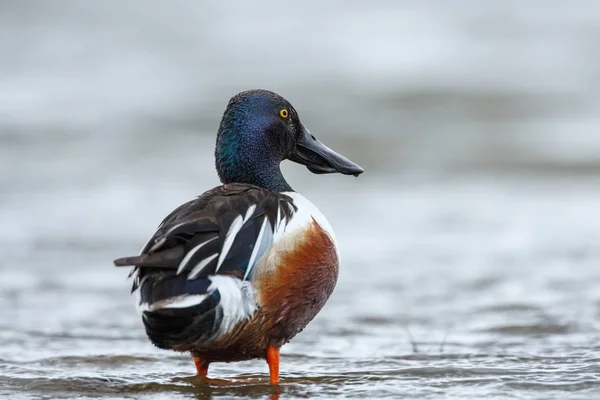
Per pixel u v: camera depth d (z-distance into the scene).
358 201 17.30
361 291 11.47
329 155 8.47
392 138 23.17
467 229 15.04
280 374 8.05
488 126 24.53
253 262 6.70
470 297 11.09
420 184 18.92
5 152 21.70
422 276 12.16
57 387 7.57
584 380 7.55
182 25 43.06
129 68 33.97
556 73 31.86
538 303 10.70
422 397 7.17
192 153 21.66
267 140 8.14
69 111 26.55
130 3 47.03
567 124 24.58
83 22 42.75
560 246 13.77
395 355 8.74
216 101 28.17
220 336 6.77
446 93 28.83
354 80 31.09
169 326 6.53
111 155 21.45
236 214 6.76
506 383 7.52
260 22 43.50
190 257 6.41
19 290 11.52
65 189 18.16
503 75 31.77
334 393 7.32
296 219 7.13
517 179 19.30
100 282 11.94
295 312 7.13
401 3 46.50
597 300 10.77
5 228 15.08
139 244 13.98
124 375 8.01
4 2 45.16
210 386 7.57
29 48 37.16
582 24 41.12
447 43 37.97
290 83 30.89
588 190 18.14
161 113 26.41
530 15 43.06
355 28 41.50
